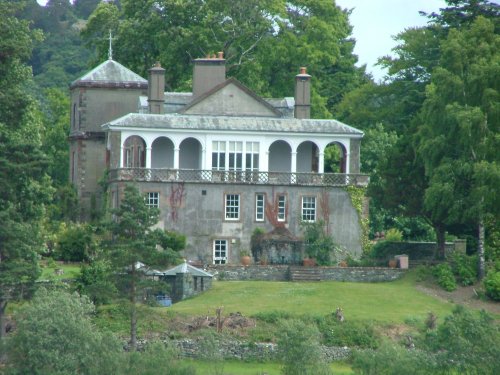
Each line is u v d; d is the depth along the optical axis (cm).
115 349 17225
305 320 19638
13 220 18938
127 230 19788
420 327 19700
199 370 18162
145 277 19925
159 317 19475
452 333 17200
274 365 18925
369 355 17488
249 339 19238
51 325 16975
